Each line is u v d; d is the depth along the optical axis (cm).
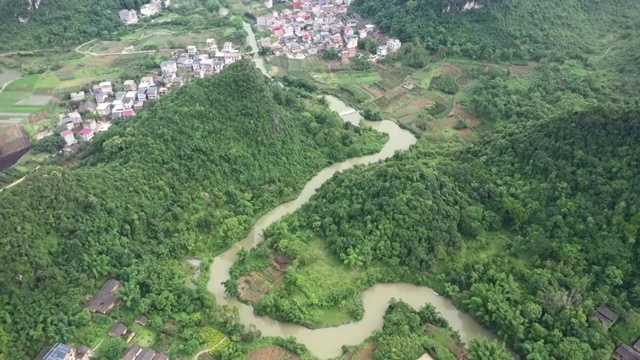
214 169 11431
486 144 12444
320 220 10669
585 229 9438
